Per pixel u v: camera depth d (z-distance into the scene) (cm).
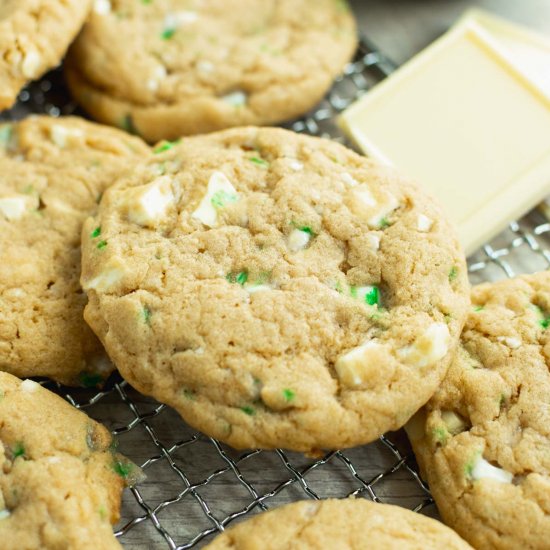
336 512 44
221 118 50
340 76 52
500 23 52
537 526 43
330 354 44
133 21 50
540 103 49
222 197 46
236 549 43
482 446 44
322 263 45
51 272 46
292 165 46
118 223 46
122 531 45
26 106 52
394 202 46
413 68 50
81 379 46
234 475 46
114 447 45
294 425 44
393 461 46
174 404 44
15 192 47
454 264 45
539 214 50
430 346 44
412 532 43
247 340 44
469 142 49
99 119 50
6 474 44
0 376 45
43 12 47
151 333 44
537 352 45
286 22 51
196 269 45
